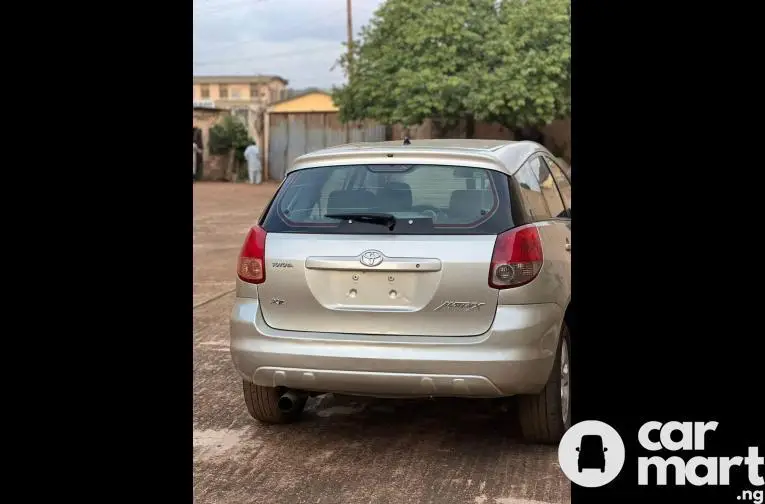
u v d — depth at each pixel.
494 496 3.94
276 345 4.38
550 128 26.25
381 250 4.26
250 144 34.44
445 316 4.20
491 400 5.38
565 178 5.89
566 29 21.56
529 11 21.72
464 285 4.18
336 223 4.43
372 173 4.52
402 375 4.20
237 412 5.27
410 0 23.14
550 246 4.48
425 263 4.20
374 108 23.44
